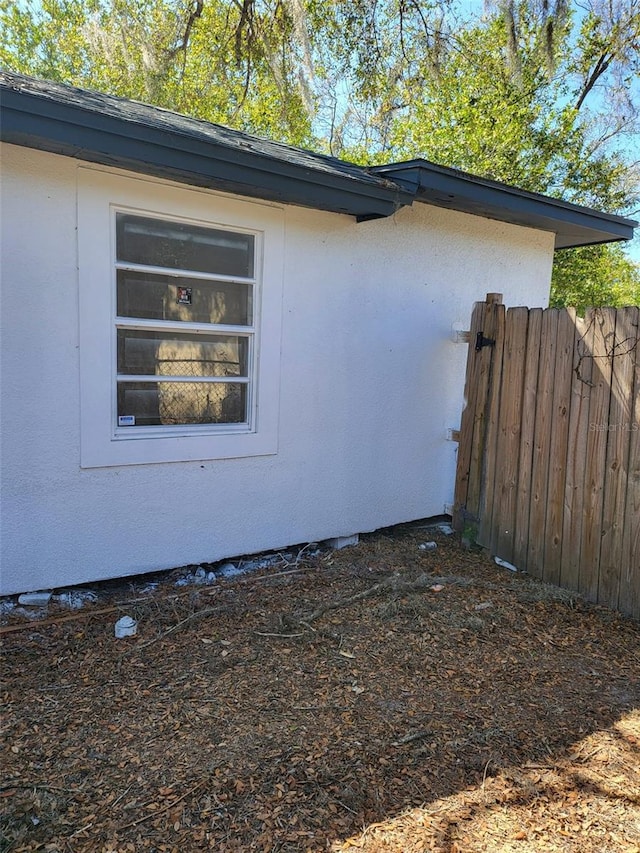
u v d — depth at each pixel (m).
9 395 3.26
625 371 3.68
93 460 3.58
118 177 3.45
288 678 2.91
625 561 3.74
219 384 4.17
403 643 3.31
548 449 4.24
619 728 2.60
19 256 3.20
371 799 2.11
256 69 11.43
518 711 2.70
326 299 4.55
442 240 5.29
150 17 10.84
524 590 4.09
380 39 10.33
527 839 1.96
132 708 2.62
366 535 5.29
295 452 4.54
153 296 3.78
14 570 3.41
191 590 3.93
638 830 2.02
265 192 3.81
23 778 2.15
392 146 13.20
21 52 16.70
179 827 1.95
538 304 6.29
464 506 5.09
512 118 12.04
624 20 11.47
